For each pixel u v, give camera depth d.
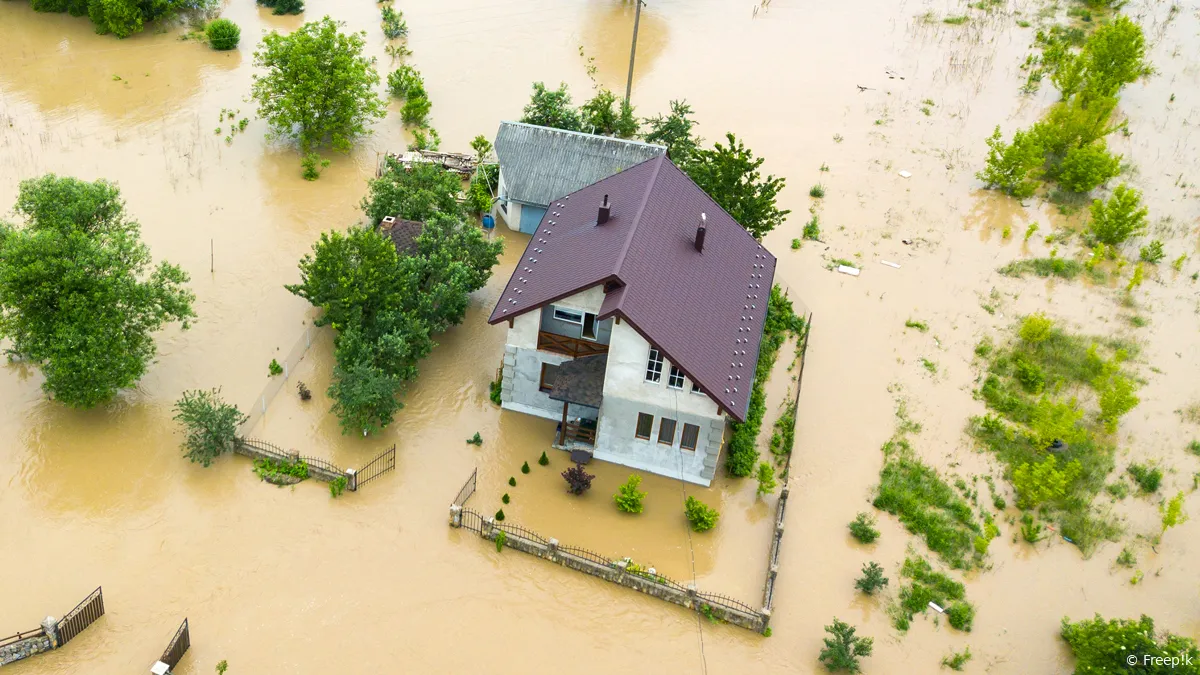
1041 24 77.12
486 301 43.50
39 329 33.41
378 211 45.72
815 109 63.28
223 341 39.81
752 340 35.81
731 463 35.97
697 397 33.56
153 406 36.50
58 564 30.31
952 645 30.95
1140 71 65.75
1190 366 44.12
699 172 45.12
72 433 35.06
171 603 29.58
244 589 30.27
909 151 59.56
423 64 64.12
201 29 65.88
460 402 38.19
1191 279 50.19
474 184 49.09
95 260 33.72
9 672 27.19
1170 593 33.47
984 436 39.06
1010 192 56.16
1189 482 38.06
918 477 36.72
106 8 61.78
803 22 76.06
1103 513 36.38
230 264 44.22
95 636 28.38
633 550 33.00
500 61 65.62
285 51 51.88
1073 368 43.09
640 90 63.44
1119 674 27.94
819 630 30.95
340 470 33.94
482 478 35.03
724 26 74.31
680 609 31.27
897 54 71.81
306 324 41.31
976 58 71.62
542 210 47.44
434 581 31.28
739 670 29.56
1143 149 61.59
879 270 48.69
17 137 51.78
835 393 40.69
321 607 30.02
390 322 37.19
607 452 36.16
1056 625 31.94
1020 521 35.75
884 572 33.09
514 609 30.72
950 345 44.06
